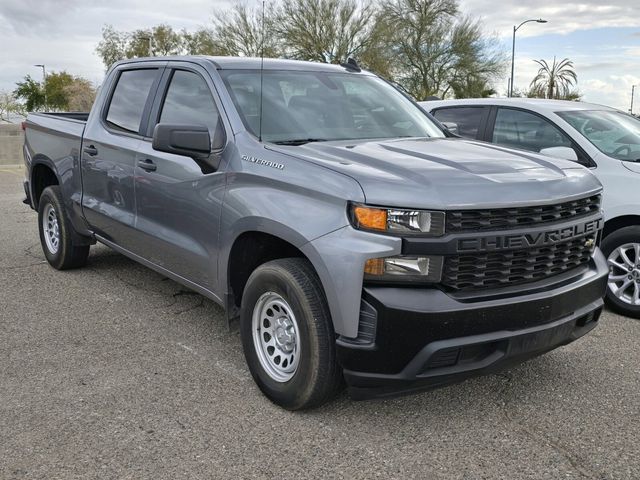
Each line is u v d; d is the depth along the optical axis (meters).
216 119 4.29
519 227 3.33
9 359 4.41
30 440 3.37
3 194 12.96
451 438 3.46
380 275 3.13
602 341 4.91
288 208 3.50
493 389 4.04
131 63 5.52
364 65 42.47
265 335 3.83
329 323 3.39
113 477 3.06
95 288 6.06
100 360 4.42
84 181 5.78
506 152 4.07
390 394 3.26
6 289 6.02
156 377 4.16
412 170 3.36
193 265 4.39
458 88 44.75
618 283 5.58
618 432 3.53
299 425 3.56
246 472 3.12
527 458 3.27
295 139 4.11
